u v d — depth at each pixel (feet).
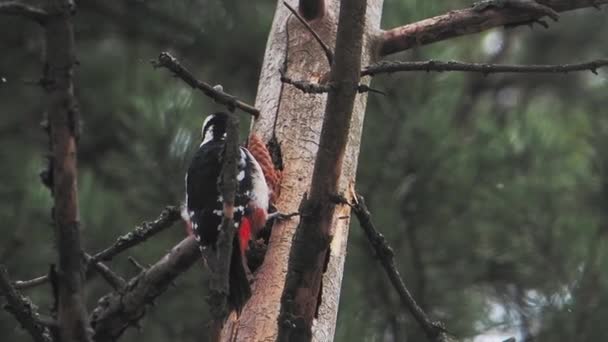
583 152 42.50
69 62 16.84
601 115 44.55
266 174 25.49
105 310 26.18
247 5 52.06
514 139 41.70
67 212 17.15
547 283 38.91
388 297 38.19
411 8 41.37
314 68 26.61
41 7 16.70
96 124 49.42
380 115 38.93
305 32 26.91
